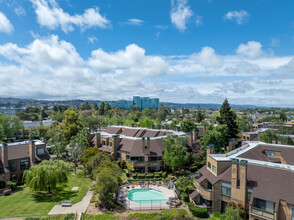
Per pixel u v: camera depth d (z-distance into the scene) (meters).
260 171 35.44
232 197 35.22
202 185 40.38
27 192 44.56
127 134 87.00
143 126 120.19
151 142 64.00
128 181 52.75
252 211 31.78
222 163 38.47
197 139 87.88
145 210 37.78
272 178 33.34
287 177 32.38
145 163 58.19
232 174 35.28
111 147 68.56
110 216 34.25
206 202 38.19
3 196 42.19
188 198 41.69
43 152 58.91
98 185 37.28
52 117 157.62
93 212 35.41
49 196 42.00
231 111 83.00
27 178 42.12
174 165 53.97
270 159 48.47
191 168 59.53
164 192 46.34
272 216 29.86
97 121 130.62
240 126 98.38
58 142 68.69
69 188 46.47
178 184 44.81
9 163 49.84
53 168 42.84
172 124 115.56
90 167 50.97
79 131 74.00
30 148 53.41
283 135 69.94
